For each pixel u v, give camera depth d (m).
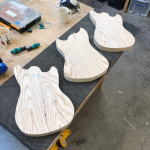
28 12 1.03
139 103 1.46
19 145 1.16
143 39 2.03
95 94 1.49
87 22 1.01
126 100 1.47
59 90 0.65
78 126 1.29
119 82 1.60
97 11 1.08
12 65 0.81
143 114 1.39
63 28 1.03
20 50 0.86
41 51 0.89
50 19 1.07
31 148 0.53
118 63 1.76
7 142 1.16
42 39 0.95
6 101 0.63
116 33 0.90
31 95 0.61
